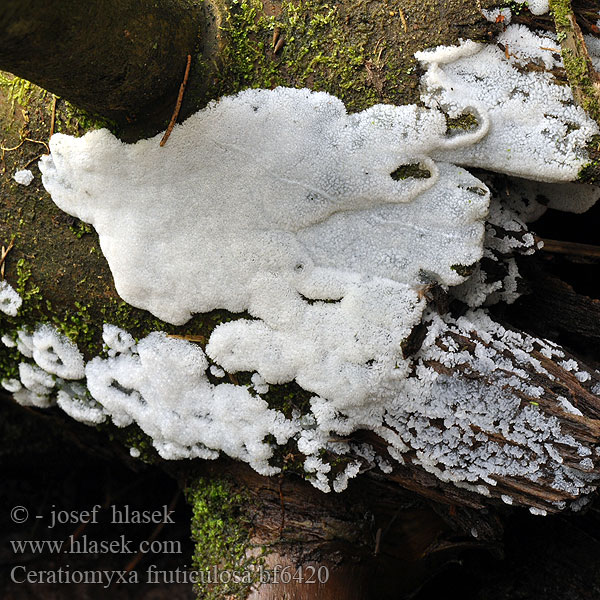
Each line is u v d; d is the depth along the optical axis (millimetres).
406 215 353
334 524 374
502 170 351
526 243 362
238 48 353
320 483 365
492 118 348
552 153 348
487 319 364
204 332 362
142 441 378
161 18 343
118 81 344
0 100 362
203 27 352
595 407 352
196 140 353
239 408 364
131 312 364
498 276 365
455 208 351
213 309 360
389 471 364
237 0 354
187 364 363
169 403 366
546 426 351
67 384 375
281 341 358
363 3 351
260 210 354
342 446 362
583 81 345
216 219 355
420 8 350
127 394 369
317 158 351
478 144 349
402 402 356
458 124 349
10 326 374
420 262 353
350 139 351
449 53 348
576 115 347
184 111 353
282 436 363
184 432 367
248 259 355
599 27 349
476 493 361
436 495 364
